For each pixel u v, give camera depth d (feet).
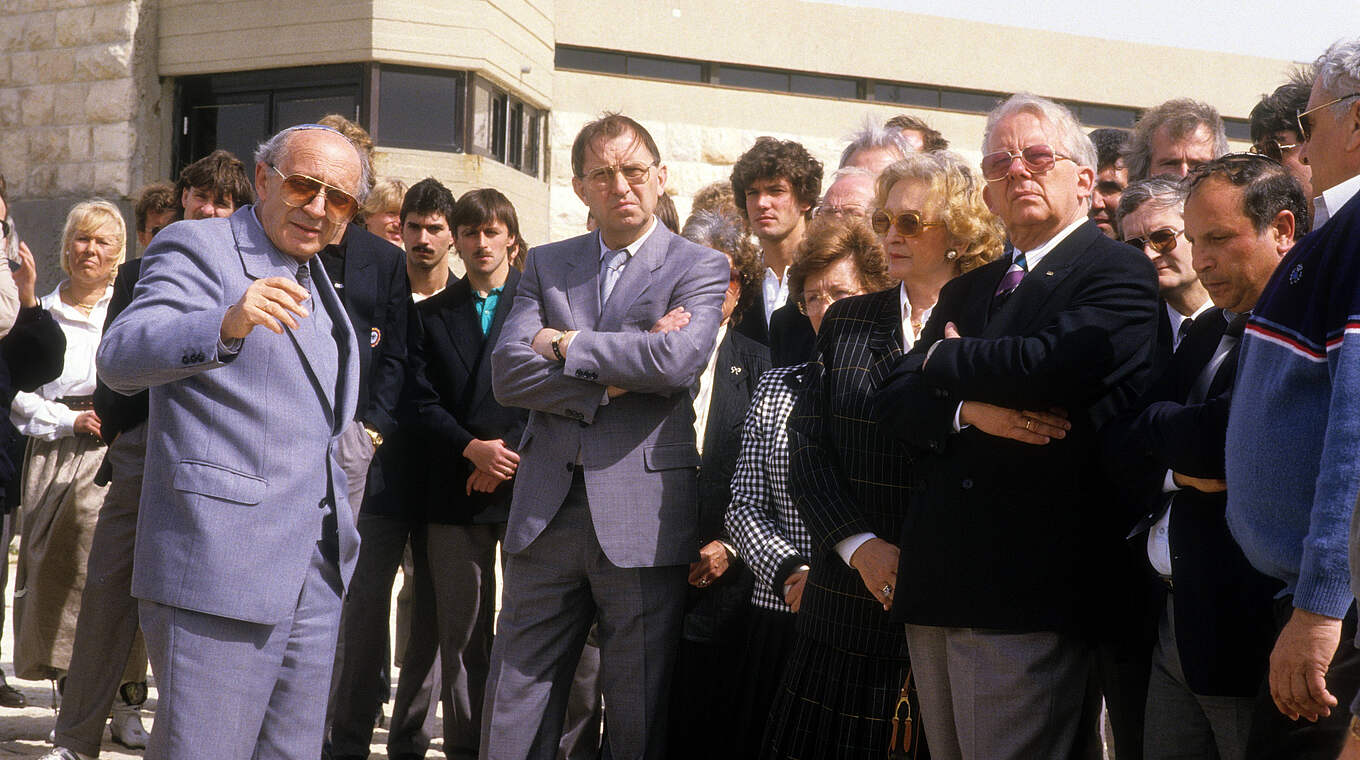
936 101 46.75
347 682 15.72
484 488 15.88
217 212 15.88
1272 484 8.22
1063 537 9.71
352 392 11.45
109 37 40.45
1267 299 8.46
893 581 10.62
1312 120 8.86
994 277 10.79
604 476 12.67
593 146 13.24
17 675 17.37
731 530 12.71
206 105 40.86
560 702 13.08
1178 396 10.03
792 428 11.85
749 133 43.50
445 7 37.83
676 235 13.64
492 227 16.83
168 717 10.24
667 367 12.35
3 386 15.39
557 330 13.25
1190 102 15.76
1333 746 7.82
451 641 16.07
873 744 11.05
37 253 41.50
